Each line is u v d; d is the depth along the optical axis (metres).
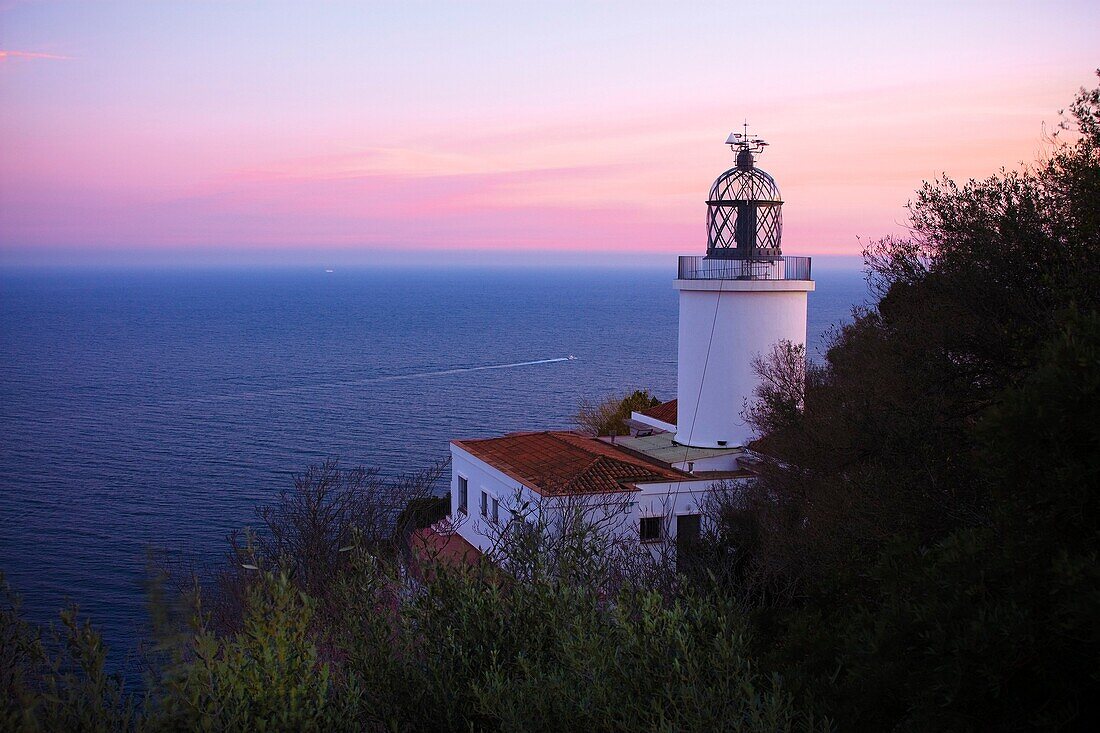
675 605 6.70
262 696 5.75
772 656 11.61
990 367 16.58
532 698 6.10
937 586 8.89
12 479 71.50
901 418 16.66
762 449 23.20
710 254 29.67
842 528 15.78
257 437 90.38
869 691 9.18
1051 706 7.85
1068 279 14.82
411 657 6.83
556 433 32.09
